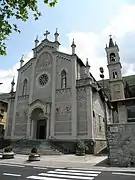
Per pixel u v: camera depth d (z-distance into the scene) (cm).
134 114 1686
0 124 4094
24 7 664
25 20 697
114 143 1560
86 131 2491
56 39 3412
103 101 3522
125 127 1562
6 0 644
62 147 2542
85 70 3039
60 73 3069
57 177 988
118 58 4403
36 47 3584
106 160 1766
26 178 952
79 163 1586
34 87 3269
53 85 3044
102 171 1205
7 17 662
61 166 1427
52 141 2661
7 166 1424
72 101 2750
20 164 1532
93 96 2855
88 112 2575
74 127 2577
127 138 1527
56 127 2731
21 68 3625
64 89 2908
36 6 680
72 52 3095
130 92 3644
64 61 3122
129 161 1456
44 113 2867
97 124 2808
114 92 4047
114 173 1127
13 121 3228
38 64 3425
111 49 4547
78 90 2794
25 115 3134
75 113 2648
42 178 955
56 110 2838
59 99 2892
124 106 1756
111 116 3872
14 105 3362
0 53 696
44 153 2255
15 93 3478
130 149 1487
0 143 3144
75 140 2500
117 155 1516
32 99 3181
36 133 3005
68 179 936
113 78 4225
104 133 3136
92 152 2355
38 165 1473
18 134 3064
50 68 3231
